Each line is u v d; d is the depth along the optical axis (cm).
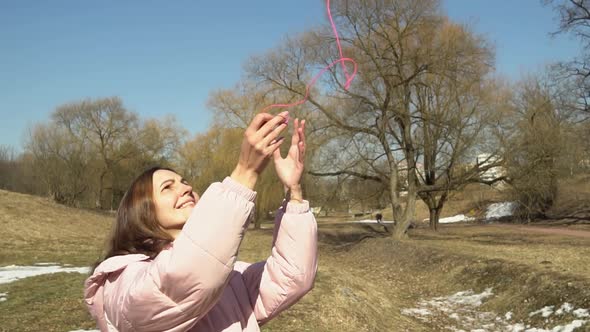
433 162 2761
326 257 2636
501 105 2595
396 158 2844
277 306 198
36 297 1123
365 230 3966
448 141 2566
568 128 3225
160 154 5741
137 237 182
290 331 895
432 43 2491
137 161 5644
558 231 3456
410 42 2519
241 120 3722
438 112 2550
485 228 3938
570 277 1230
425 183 3216
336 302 1124
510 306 1273
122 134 5638
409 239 2697
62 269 1639
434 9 2431
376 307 1262
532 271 1380
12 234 2844
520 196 2858
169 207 183
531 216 4597
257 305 199
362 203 3064
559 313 1105
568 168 2944
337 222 5900
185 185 191
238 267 212
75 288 1222
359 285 1467
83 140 5531
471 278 1611
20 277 1439
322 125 2625
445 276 1745
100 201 5619
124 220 184
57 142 5397
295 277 194
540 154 2655
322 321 981
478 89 2503
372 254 2503
